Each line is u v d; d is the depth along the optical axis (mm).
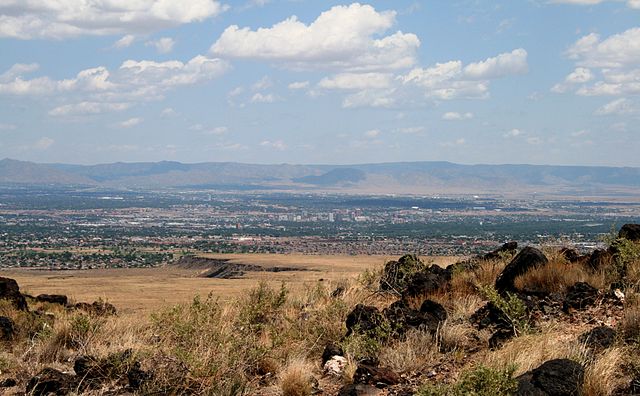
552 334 8398
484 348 8867
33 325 12148
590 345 7766
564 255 12719
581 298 10023
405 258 14227
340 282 15570
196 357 8703
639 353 7352
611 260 11500
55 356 10219
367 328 10039
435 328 9633
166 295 26906
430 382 7754
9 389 8578
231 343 9234
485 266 12812
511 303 9336
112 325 11641
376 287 13852
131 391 8250
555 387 6496
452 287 12031
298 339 10773
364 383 8086
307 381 8320
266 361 9328
